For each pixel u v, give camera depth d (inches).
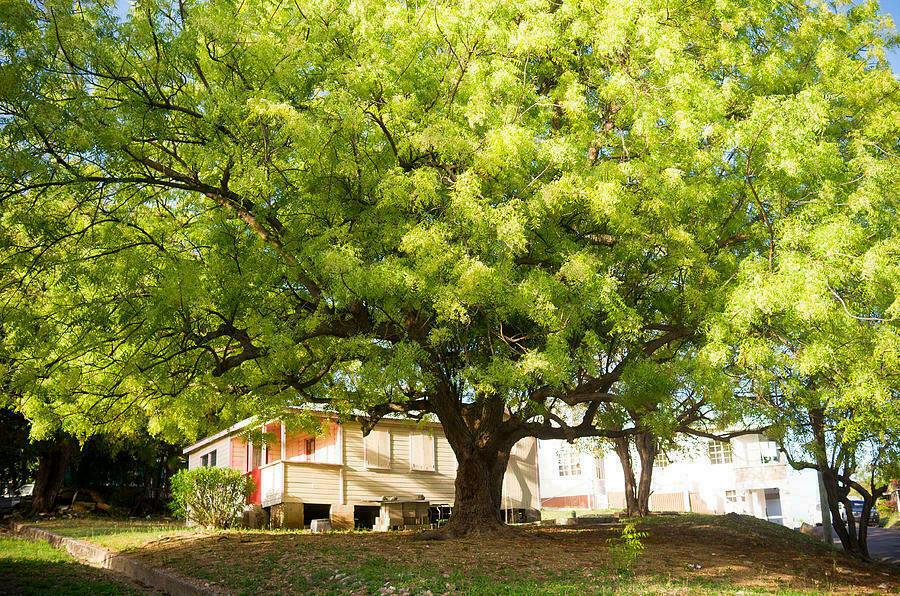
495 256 415.8
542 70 497.4
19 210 422.6
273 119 412.2
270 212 454.6
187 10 448.1
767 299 370.3
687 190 414.0
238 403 594.9
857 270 386.0
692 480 1556.3
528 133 410.3
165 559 487.8
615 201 399.9
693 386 455.5
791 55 524.7
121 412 578.2
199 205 537.6
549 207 414.9
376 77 436.5
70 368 486.9
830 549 713.0
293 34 453.7
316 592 357.4
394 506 847.7
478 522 567.5
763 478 1478.8
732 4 495.5
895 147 502.0
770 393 459.2
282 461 856.3
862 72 529.7
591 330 432.5
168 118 458.6
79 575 493.7
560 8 474.3
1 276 428.5
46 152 402.3
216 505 761.6
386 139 462.9
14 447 1000.2
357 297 415.2
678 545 568.7
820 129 428.1
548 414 524.1
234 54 447.8
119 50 434.6
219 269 450.6
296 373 524.1
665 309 483.8
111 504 1154.0
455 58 458.9
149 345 484.7
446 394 550.6
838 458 653.3
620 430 570.6
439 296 387.9
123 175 449.1
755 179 431.8
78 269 433.4
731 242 470.9
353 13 454.0
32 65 394.9
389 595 343.9
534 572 402.6
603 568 417.1
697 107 428.8
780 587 404.5
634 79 448.5
